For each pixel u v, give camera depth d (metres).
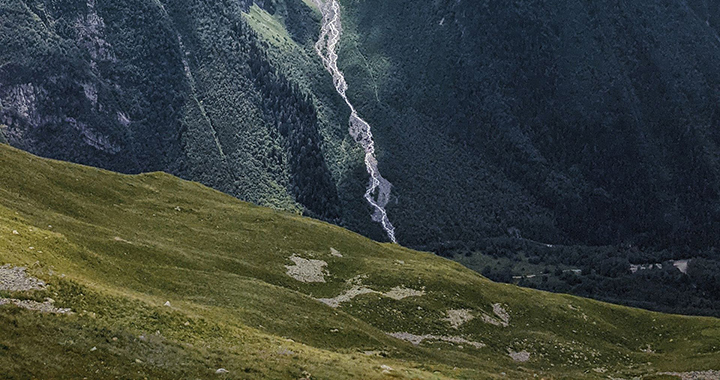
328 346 84.19
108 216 117.31
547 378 94.00
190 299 86.12
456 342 109.06
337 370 62.59
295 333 84.69
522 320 126.25
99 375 52.34
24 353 51.59
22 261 63.44
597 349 119.94
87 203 119.06
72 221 102.25
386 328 107.50
